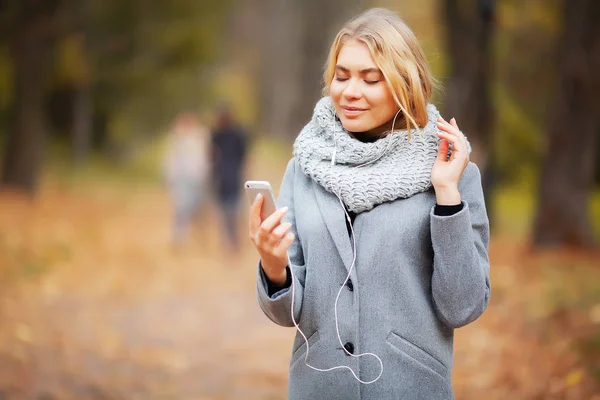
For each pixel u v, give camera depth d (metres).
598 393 6.21
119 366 8.28
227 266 15.68
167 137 38.62
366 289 3.10
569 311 8.77
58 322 10.09
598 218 21.45
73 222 19.39
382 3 37.12
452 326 3.09
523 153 26.03
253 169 36.38
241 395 7.43
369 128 3.17
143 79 31.95
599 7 14.88
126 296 12.17
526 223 23.16
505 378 7.14
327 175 3.13
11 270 12.62
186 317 10.93
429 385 3.10
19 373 7.61
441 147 3.09
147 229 20.61
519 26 18.77
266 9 51.38
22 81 24.25
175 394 7.37
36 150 24.52
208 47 29.20
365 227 3.12
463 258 2.99
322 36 52.19
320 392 3.16
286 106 53.75
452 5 16.25
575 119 15.39
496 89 21.98
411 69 3.10
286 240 3.02
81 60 28.70
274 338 9.77
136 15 27.59
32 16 23.44
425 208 3.11
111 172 33.47
